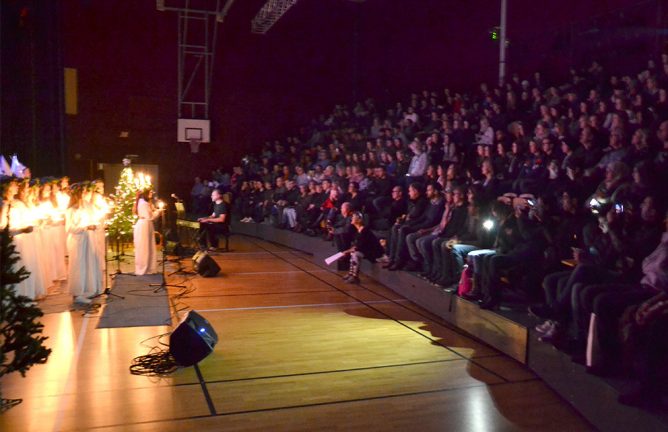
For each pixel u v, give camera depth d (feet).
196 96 64.13
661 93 24.41
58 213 28.12
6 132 34.24
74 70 59.72
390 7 58.90
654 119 23.61
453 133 35.86
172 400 13.99
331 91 67.41
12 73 34.50
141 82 62.34
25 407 13.46
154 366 16.25
